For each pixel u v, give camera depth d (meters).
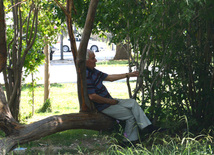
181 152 4.82
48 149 5.35
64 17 6.92
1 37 5.68
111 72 19.81
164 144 5.43
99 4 6.21
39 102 11.47
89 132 6.98
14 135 5.27
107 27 6.60
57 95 13.02
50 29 8.80
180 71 6.44
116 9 6.19
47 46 10.23
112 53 36.59
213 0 2.49
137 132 5.72
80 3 6.61
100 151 5.38
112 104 5.67
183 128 6.47
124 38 6.32
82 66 5.40
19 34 8.32
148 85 6.29
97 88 5.63
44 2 7.58
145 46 6.05
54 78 18.31
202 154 4.72
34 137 5.29
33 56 8.82
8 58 8.27
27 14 8.59
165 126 6.12
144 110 6.21
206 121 6.43
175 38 5.96
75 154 5.26
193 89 6.58
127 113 5.70
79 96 5.63
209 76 6.40
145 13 6.14
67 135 6.68
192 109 6.61
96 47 36.91
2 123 5.26
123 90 13.92
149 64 6.21
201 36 6.42
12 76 8.02
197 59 6.41
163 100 6.28
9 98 8.05
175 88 6.40
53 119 5.43
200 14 5.48
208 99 6.38
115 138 5.75
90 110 5.70
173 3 5.55
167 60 6.00
